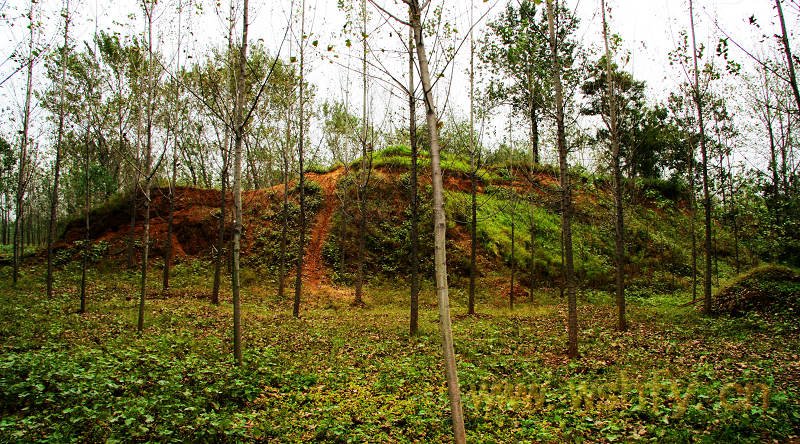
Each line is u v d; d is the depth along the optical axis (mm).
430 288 23172
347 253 24953
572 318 11344
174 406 6801
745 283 17312
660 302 22172
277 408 7449
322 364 10164
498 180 30406
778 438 6160
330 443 6246
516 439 6359
